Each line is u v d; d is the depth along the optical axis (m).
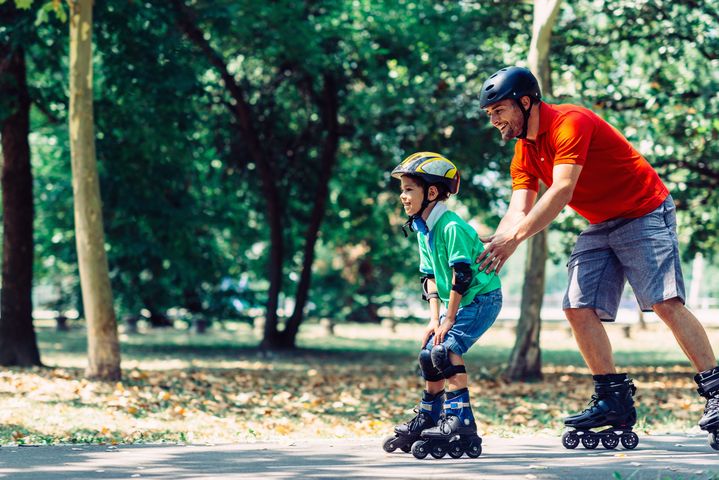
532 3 24.61
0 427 11.53
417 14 27.61
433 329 7.35
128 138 24.56
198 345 38.50
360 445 8.40
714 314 86.00
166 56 22.67
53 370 21.45
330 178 35.22
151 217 29.39
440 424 7.18
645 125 21.22
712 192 25.27
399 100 26.41
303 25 27.27
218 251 41.59
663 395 19.06
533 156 7.41
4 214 23.42
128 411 13.83
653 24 22.62
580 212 7.55
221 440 10.68
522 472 6.22
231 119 34.72
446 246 7.03
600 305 7.51
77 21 17.67
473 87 25.73
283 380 21.50
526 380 22.55
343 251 59.78
